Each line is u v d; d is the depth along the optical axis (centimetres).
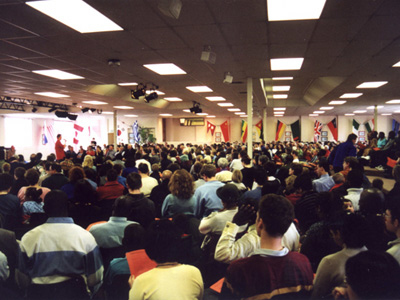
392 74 818
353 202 307
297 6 390
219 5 384
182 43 539
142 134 2388
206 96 1295
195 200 345
